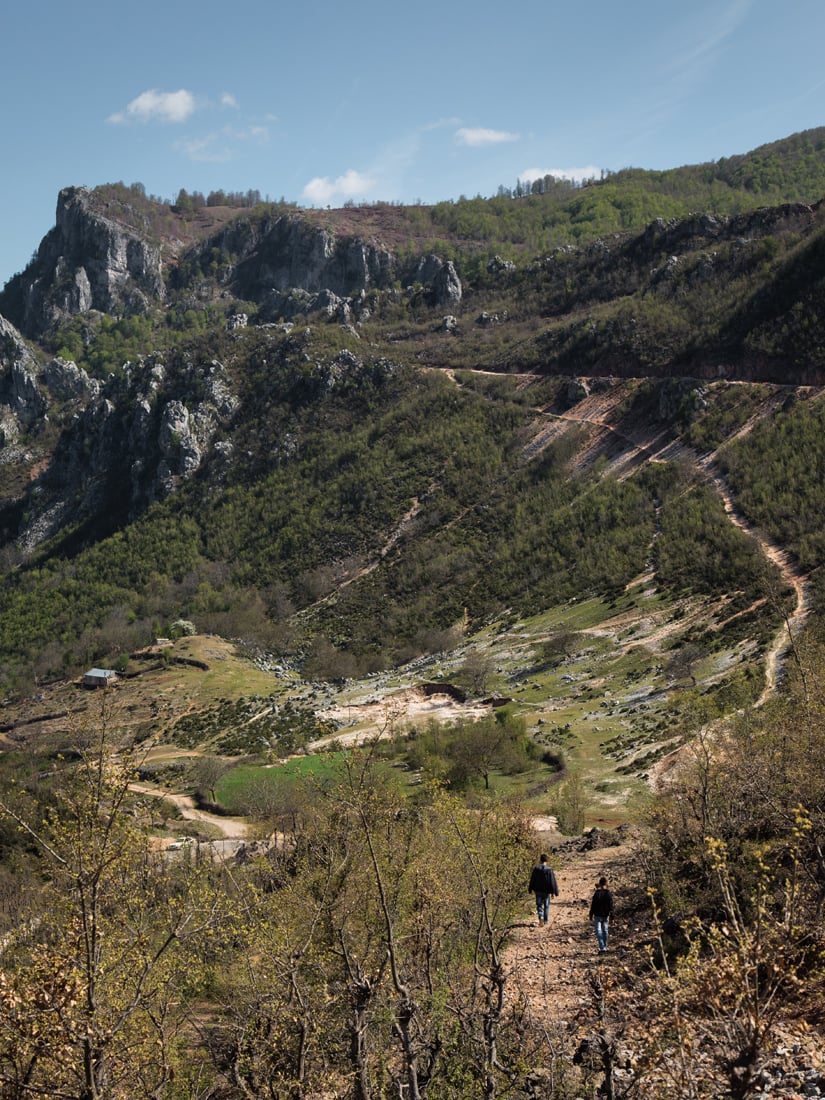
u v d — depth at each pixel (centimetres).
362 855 1195
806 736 1691
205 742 7706
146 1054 889
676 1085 705
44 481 18712
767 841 1555
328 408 16625
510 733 5394
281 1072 952
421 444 14650
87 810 780
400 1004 893
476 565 11494
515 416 14225
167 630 11925
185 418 17025
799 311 11788
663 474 10656
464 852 1369
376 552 13000
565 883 2256
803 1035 870
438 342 18188
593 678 6831
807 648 2581
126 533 15662
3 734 8606
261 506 15112
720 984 705
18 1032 715
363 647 10562
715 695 4697
